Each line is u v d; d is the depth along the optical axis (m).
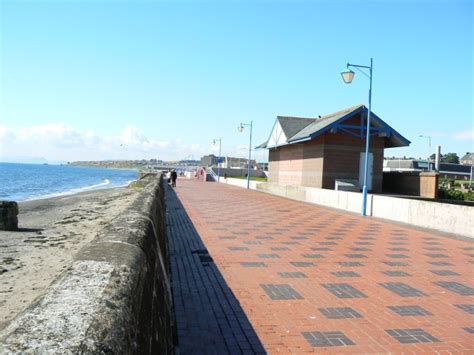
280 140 32.28
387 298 6.43
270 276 7.49
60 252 11.57
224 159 97.69
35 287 8.21
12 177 81.31
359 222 15.48
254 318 5.44
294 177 30.33
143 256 2.89
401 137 25.39
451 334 5.11
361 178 26.36
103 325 1.57
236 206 20.67
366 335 4.99
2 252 11.31
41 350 1.26
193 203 21.69
